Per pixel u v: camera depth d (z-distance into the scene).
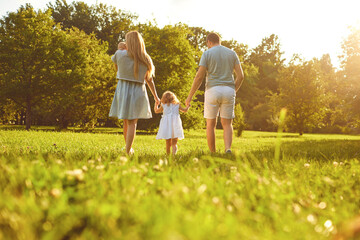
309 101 33.91
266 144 11.80
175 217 1.17
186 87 31.23
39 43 24.66
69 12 48.50
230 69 5.35
